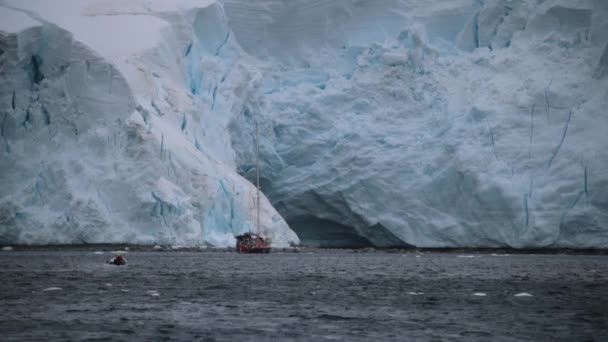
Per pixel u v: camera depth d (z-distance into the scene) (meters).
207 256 188.50
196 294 100.75
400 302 93.38
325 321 78.31
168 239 196.75
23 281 117.12
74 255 186.12
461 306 89.75
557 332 72.69
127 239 196.75
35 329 72.62
